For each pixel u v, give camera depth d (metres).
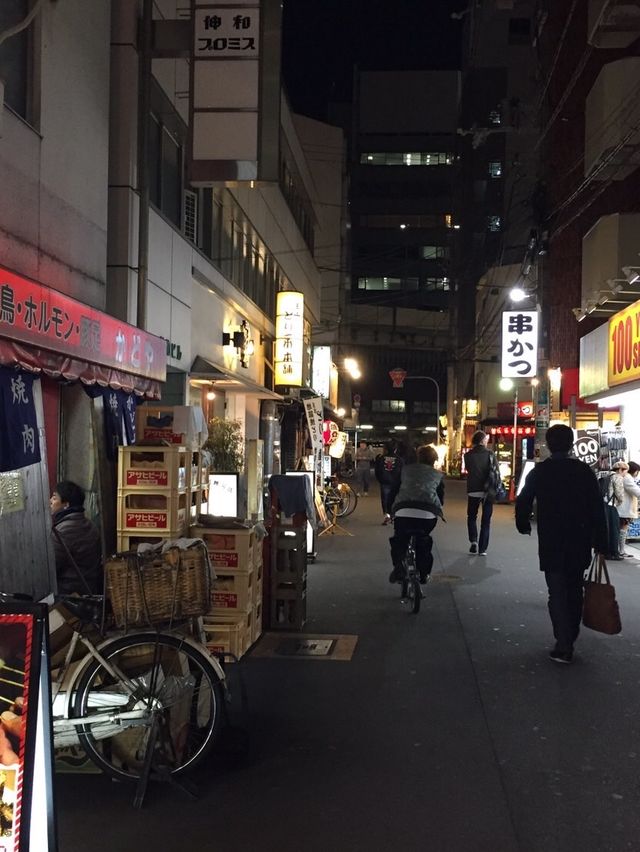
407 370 72.56
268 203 23.88
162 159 13.05
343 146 46.81
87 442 9.57
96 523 9.41
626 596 10.16
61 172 8.91
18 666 3.13
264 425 24.17
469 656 7.24
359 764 4.80
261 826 4.01
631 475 13.77
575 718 5.61
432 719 5.58
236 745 4.71
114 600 4.45
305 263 33.06
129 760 4.58
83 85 9.61
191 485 7.05
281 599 8.16
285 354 24.06
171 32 10.96
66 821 4.08
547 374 24.97
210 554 6.95
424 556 9.66
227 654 5.11
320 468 17.98
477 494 13.74
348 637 7.91
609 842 3.86
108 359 9.16
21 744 3.06
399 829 3.97
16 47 8.07
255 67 10.30
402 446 18.55
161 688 4.49
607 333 16.80
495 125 56.66
